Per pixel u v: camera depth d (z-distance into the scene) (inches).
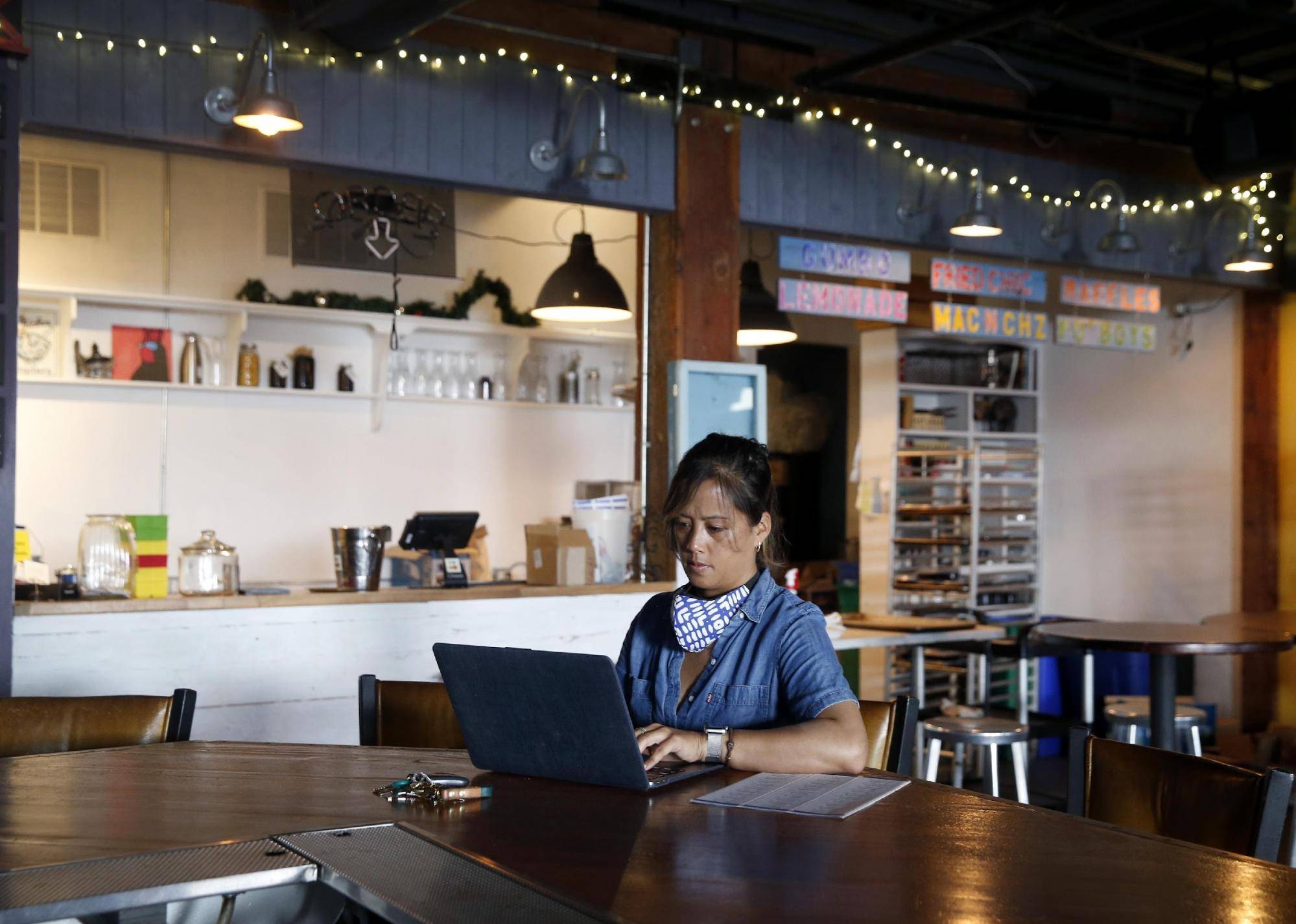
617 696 75.7
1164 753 88.0
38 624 155.6
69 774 85.8
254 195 283.3
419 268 244.4
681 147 207.8
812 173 223.1
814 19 213.2
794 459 400.2
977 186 217.9
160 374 266.2
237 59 172.2
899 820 72.7
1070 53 248.7
